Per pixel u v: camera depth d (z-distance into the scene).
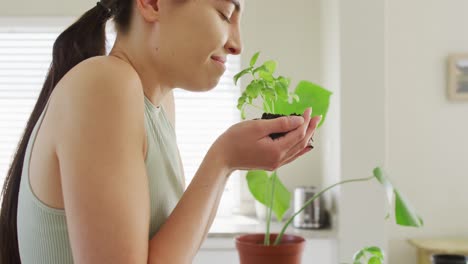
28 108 3.26
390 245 3.41
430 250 3.02
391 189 1.19
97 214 0.54
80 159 0.55
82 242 0.54
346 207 2.53
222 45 0.66
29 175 0.62
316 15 3.23
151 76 0.68
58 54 0.73
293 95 1.07
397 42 3.40
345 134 2.53
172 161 0.74
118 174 0.55
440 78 3.40
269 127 0.68
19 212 0.65
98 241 0.54
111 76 0.58
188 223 0.63
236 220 3.05
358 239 2.53
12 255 0.71
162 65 0.67
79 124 0.56
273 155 0.68
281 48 3.23
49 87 0.73
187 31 0.64
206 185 0.66
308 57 3.24
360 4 2.53
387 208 2.52
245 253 1.08
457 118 3.40
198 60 0.65
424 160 3.41
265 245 1.06
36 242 0.62
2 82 3.25
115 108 0.57
